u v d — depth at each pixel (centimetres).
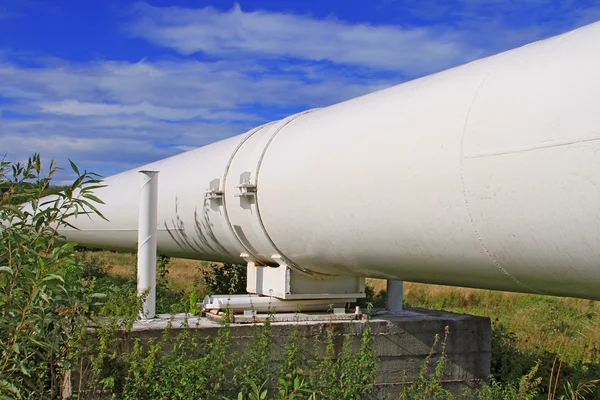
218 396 512
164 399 486
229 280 1109
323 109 638
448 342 632
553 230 363
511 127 380
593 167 334
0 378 444
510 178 378
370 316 652
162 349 549
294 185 574
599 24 371
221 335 562
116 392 506
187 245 844
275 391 551
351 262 561
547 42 403
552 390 638
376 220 490
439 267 475
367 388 549
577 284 384
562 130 350
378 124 497
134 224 947
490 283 461
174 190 824
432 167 432
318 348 588
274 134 655
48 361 496
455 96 434
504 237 396
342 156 522
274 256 641
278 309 640
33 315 460
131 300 577
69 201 516
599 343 905
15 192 532
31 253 477
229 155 710
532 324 1095
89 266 1608
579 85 348
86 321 534
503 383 654
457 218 421
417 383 582
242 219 662
